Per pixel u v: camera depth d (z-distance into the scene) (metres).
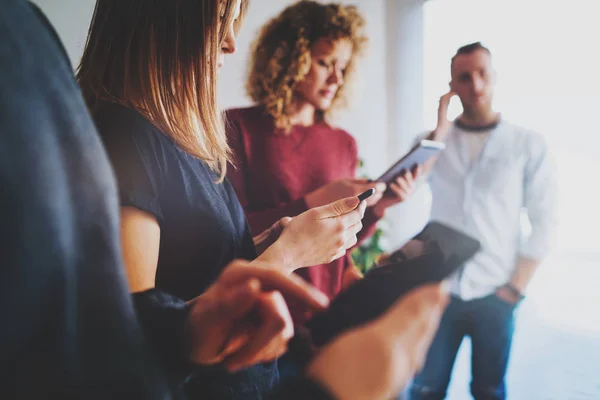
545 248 1.49
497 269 1.56
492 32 2.77
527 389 2.02
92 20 0.55
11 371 0.16
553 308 2.62
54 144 0.18
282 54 1.50
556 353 2.25
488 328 1.58
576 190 2.82
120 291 0.20
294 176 1.52
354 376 0.16
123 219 0.43
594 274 2.88
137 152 0.46
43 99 0.19
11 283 0.16
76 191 0.19
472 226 1.56
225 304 0.25
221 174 0.61
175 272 0.50
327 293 1.47
